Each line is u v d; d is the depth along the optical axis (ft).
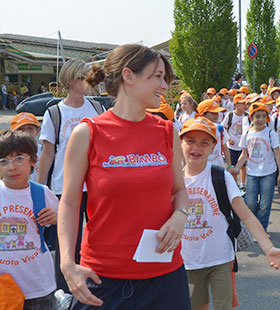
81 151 6.50
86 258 6.66
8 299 8.64
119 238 6.42
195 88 65.98
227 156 20.90
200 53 64.49
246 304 13.29
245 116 25.98
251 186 19.44
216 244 9.95
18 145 9.07
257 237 8.81
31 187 9.48
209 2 64.23
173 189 7.34
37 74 107.86
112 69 6.69
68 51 108.27
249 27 84.99
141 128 6.71
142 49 6.56
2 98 97.09
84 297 6.11
